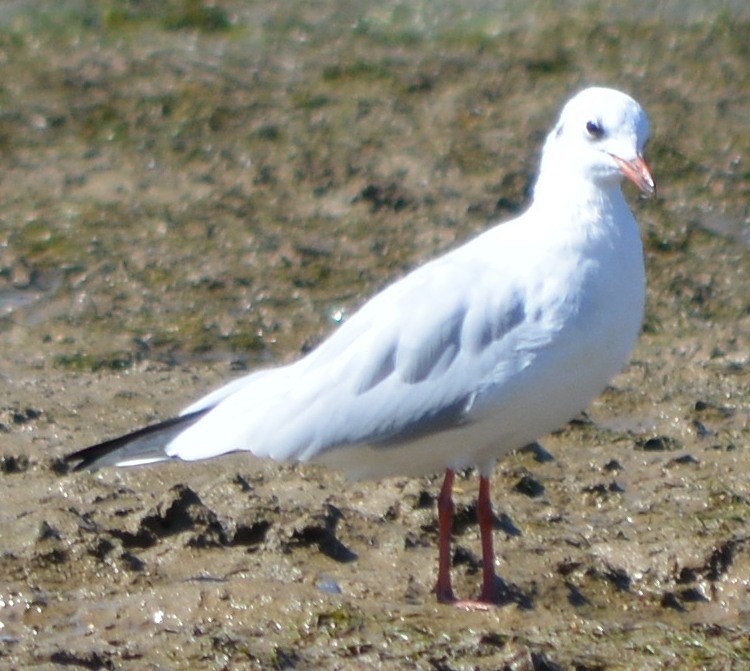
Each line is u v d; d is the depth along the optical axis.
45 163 20.77
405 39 25.14
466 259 10.87
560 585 11.17
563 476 13.19
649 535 11.98
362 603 10.77
